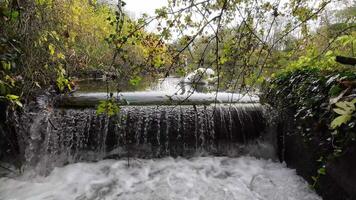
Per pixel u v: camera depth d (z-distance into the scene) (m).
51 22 4.93
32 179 3.91
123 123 4.39
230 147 4.53
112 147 4.41
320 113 2.97
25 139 4.19
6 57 3.07
